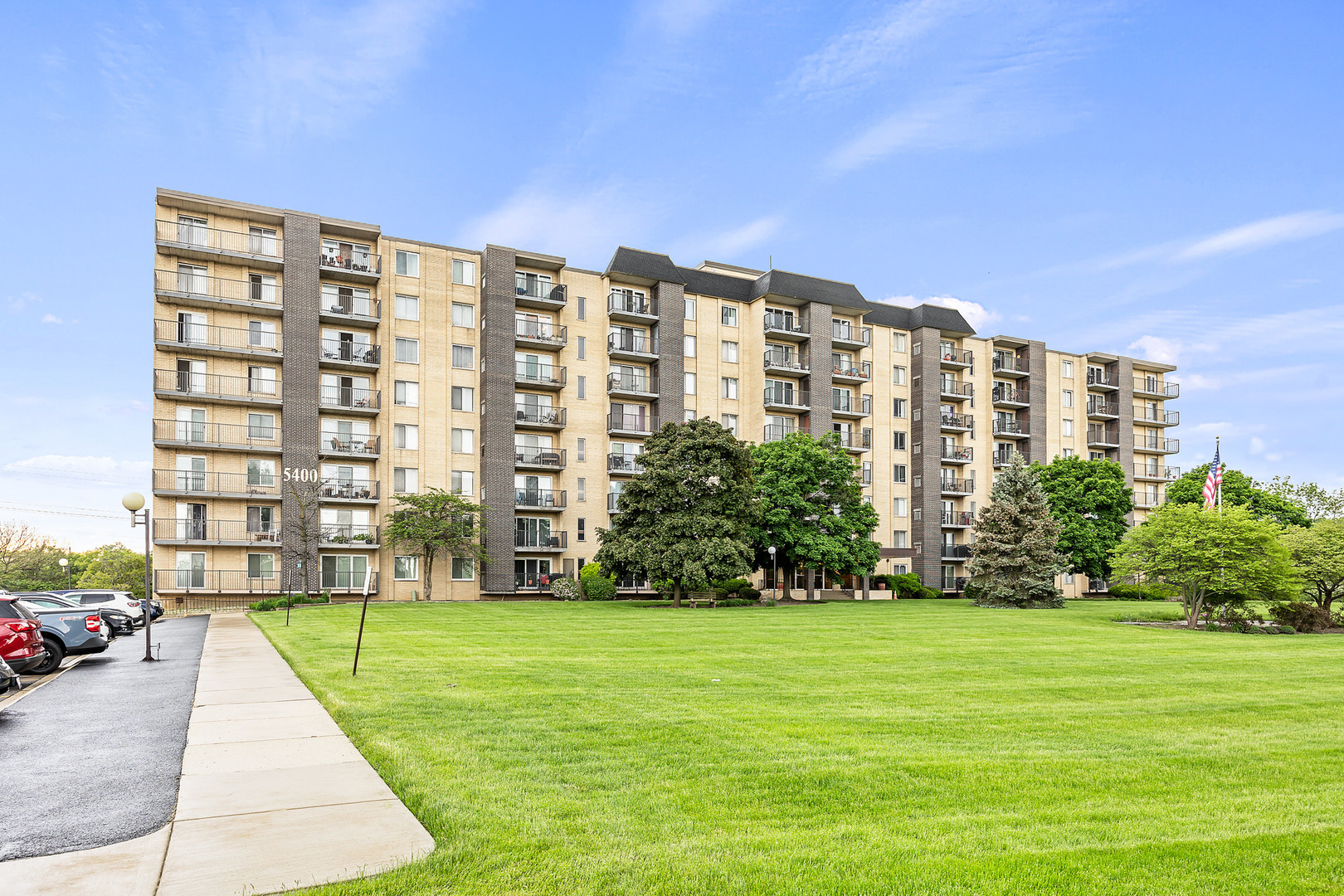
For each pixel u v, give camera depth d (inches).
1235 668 794.2
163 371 1742.1
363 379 1945.1
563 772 342.6
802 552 1945.1
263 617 1262.3
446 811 283.6
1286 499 2775.6
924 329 2637.8
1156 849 262.1
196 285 1777.8
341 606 1557.6
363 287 1963.6
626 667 700.7
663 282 2234.3
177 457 1761.8
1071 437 2952.8
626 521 1764.3
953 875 237.3
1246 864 251.6
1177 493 2755.9
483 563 1977.1
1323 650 980.6
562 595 1959.9
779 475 1998.0
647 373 2272.4
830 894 222.7
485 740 398.0
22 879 225.0
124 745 401.1
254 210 1804.9
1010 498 1977.1
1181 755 407.2
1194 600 1408.7
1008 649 927.0
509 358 2034.9
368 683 572.4
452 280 2042.3
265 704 493.7
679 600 1761.8
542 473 2111.2
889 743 416.8
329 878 225.3
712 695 557.6
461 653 781.9
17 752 386.6
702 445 1724.9
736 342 2406.5
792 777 344.5
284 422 1796.3
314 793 305.6
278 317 1851.6
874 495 2561.5
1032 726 475.5
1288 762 395.9
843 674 686.5
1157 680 697.6
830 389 2432.3
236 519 1795.0
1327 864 251.4
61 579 3730.3
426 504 1839.3
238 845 250.7
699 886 225.5
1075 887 231.8
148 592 781.9
